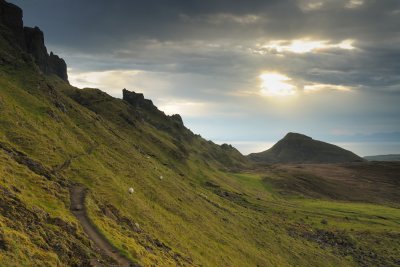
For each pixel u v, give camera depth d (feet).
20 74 463.83
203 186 632.79
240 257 313.12
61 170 264.93
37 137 297.74
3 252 116.06
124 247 163.73
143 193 329.52
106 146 424.05
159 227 258.98
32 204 159.53
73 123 423.23
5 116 301.43
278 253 382.22
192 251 260.21
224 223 394.52
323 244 480.64
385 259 453.17
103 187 270.87
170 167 594.65
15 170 199.72
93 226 173.68
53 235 143.95
